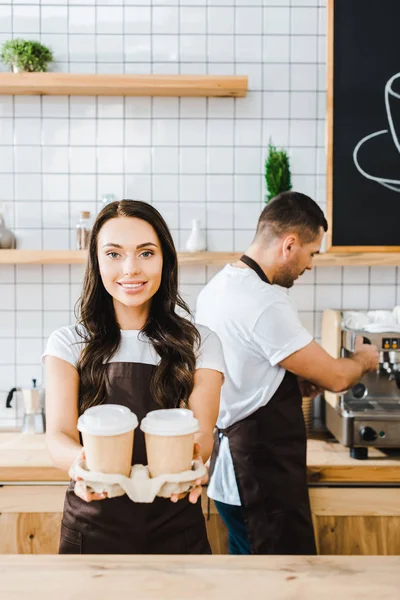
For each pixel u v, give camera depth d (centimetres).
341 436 211
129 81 230
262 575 85
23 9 246
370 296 256
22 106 249
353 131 242
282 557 91
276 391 177
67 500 135
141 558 91
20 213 252
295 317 176
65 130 250
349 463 202
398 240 244
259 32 248
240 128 251
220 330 179
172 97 250
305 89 250
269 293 175
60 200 252
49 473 200
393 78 241
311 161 252
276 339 172
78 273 254
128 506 128
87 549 129
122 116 250
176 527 130
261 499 175
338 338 224
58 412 131
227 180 252
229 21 247
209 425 130
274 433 176
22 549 203
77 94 246
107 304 140
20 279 254
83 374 136
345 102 241
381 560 91
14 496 202
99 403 134
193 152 251
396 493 202
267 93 250
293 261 184
